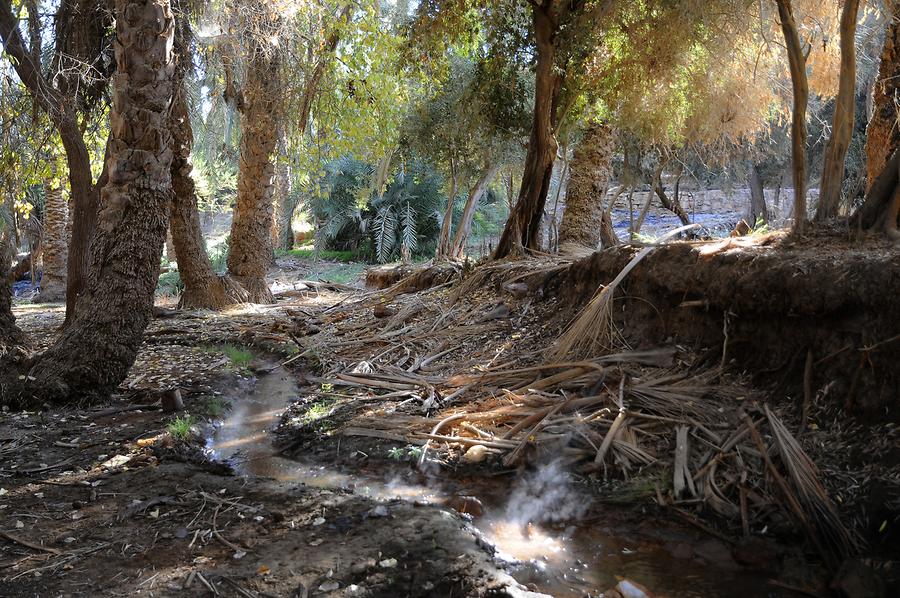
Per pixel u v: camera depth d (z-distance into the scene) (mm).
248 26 12539
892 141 8727
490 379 7109
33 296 19734
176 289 20141
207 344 10516
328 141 14688
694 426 5363
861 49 11812
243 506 4500
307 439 6203
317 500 4582
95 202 10461
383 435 6043
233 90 14789
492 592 3443
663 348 6633
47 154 11070
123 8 6867
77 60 9109
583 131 14852
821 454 4746
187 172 13898
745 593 3734
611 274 7820
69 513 4406
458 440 5742
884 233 5965
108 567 3707
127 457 5449
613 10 9812
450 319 9648
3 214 18469
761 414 5273
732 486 4699
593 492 4898
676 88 12008
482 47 13305
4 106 9289
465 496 4863
